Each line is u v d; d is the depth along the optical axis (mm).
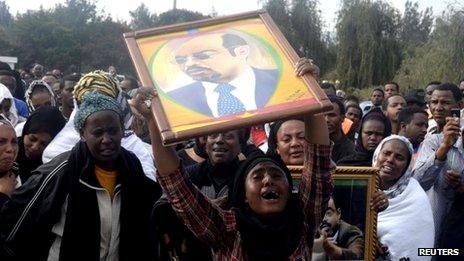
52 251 3131
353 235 3363
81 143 3168
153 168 4109
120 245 3162
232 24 2961
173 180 2637
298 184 3262
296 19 30172
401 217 3752
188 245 3154
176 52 2818
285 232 2605
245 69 2730
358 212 3363
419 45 26438
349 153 5184
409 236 3719
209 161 3664
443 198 4527
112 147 3062
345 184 3359
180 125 2496
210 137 3549
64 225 3059
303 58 2701
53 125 4223
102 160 3086
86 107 3090
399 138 3859
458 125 4391
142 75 2693
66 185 3082
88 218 3068
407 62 24109
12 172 3566
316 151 2754
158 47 2844
